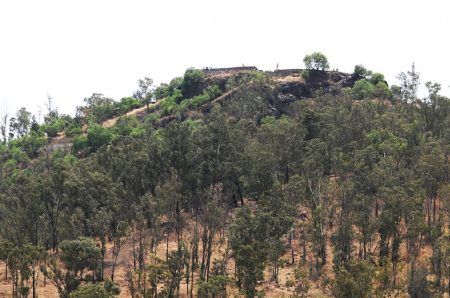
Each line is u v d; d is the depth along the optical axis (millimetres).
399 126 105562
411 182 80875
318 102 131625
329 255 83625
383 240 75938
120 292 72062
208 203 80062
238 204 104500
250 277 67750
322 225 82625
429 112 116562
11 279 78625
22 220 86625
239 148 101500
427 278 71812
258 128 117562
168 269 69125
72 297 61188
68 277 70250
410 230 74500
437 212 90438
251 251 69312
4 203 95188
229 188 101188
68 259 71500
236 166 97062
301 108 130875
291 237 86312
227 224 90312
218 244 87875
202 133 99188
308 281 71750
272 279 76875
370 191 82875
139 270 70812
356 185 82438
